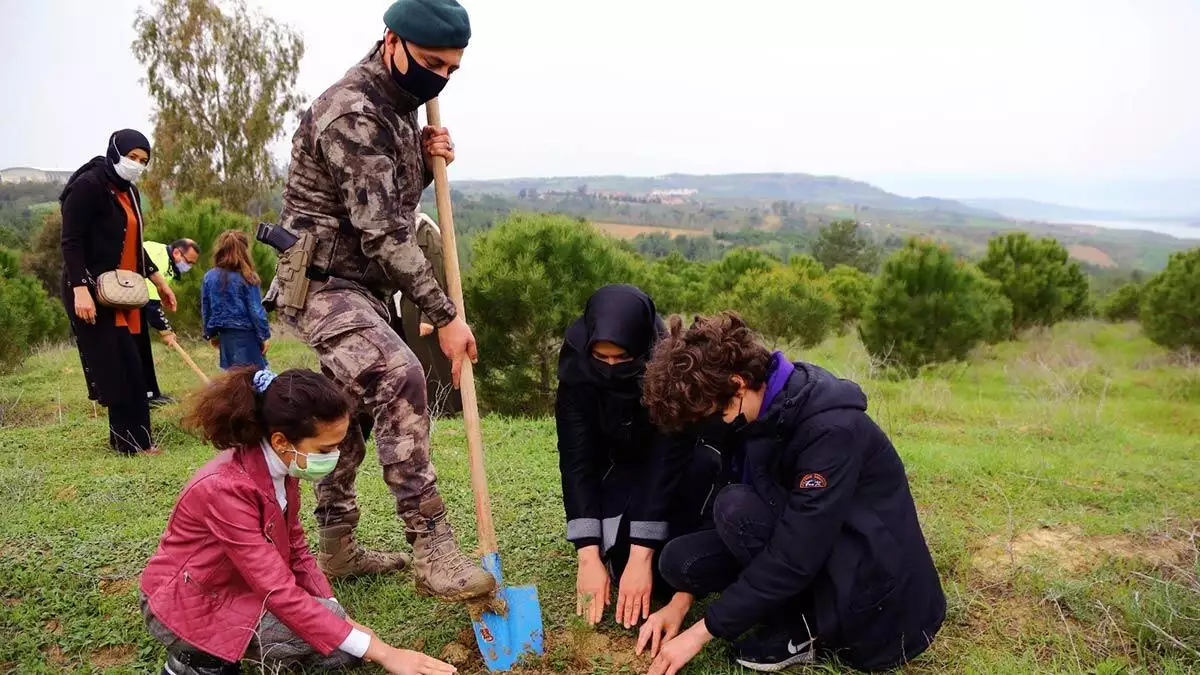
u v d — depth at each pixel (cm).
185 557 249
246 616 255
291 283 282
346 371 280
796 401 256
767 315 1326
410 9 267
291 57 3027
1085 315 2309
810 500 252
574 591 336
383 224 271
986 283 1564
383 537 388
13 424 698
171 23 2880
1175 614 293
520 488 452
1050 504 441
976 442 646
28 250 2717
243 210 3036
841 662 280
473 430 299
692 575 288
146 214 1184
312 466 250
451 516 415
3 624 308
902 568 261
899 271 1201
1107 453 591
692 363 249
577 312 725
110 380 555
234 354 698
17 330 949
